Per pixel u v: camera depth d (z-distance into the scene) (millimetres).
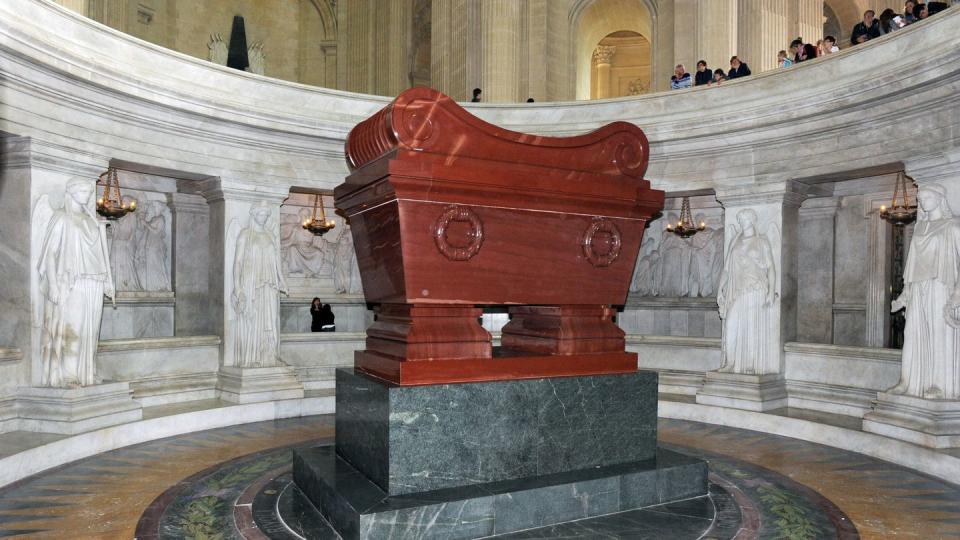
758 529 4074
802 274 9367
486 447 3852
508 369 3959
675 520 3992
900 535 4172
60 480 5258
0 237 6367
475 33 14906
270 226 8570
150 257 8977
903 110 6609
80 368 6445
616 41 24469
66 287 6367
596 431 4242
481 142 3816
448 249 3760
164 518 4281
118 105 6992
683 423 7836
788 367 8125
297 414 8078
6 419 6062
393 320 4059
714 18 12359
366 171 3836
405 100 3611
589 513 3973
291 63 21062
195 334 9297
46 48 5945
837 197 9008
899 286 8703
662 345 9555
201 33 19172
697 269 10383
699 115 8578
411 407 3641
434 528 3480
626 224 4402
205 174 8094
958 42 5652
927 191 6359
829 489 5145
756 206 8250
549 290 4129
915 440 5984
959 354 6078
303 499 4355
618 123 4309
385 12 20625
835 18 20500
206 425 7316
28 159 6211
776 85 8148
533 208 4008
